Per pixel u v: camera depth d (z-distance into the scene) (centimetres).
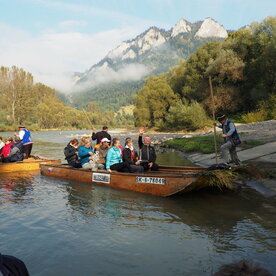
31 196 680
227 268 252
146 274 323
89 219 509
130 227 467
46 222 493
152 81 5434
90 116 12475
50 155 1647
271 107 3089
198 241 409
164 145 2045
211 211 546
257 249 378
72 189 753
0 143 1191
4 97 7231
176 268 335
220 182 642
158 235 432
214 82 4081
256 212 532
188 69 4622
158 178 678
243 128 2322
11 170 1069
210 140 1697
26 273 196
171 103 4812
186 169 838
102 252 377
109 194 696
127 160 798
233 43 3822
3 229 460
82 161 920
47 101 9819
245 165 677
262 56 3375
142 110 5091
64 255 370
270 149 1120
